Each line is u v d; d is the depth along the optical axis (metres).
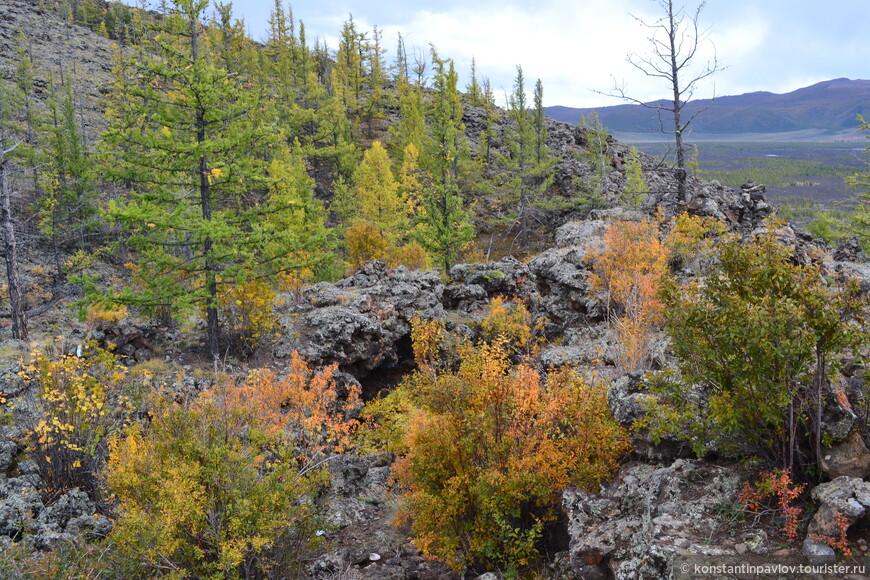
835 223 37.66
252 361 15.95
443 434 8.38
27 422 10.35
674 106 23.72
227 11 69.50
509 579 7.54
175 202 16.30
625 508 7.16
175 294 15.53
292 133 49.97
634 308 12.37
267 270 17.16
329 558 8.81
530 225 46.31
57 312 26.77
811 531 5.16
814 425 5.77
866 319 6.11
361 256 26.94
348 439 11.71
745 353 5.86
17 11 78.25
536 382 8.99
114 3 87.44
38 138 44.72
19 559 7.46
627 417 8.40
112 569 7.41
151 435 8.25
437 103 56.91
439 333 15.47
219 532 7.17
